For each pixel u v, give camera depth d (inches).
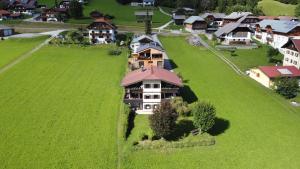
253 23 5600.4
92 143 1935.3
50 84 2930.6
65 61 3690.9
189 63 3713.1
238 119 2297.0
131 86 2455.7
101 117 2283.5
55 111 2365.9
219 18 6624.0
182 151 1873.8
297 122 2274.9
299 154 1862.7
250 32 4522.6
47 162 1736.0
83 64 3590.1
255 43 4596.5
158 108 2023.9
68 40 4500.5
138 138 1984.5
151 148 1883.6
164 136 2034.9
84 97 2645.2
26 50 4092.0
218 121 2266.2
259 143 1974.7
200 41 4837.6
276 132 2113.7
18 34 5002.5
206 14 6722.4
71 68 3430.1
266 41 4640.8
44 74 3208.7
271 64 3595.0
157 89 2434.8
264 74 2997.0
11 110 2364.7
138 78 2461.9
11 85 2874.0
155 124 1920.5
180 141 1952.5
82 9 6875.0
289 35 4060.0
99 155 1811.0
